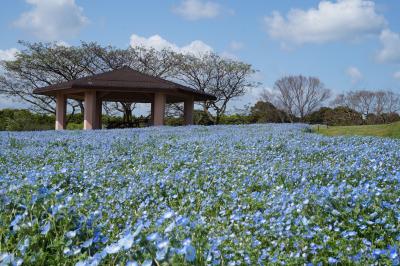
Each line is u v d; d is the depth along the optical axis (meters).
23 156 8.28
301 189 5.01
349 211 4.08
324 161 7.51
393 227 3.77
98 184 5.68
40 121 36.97
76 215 3.39
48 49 38.00
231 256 3.04
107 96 29.17
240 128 19.56
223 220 4.16
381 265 3.07
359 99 44.94
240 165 6.96
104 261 2.64
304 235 3.51
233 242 3.43
